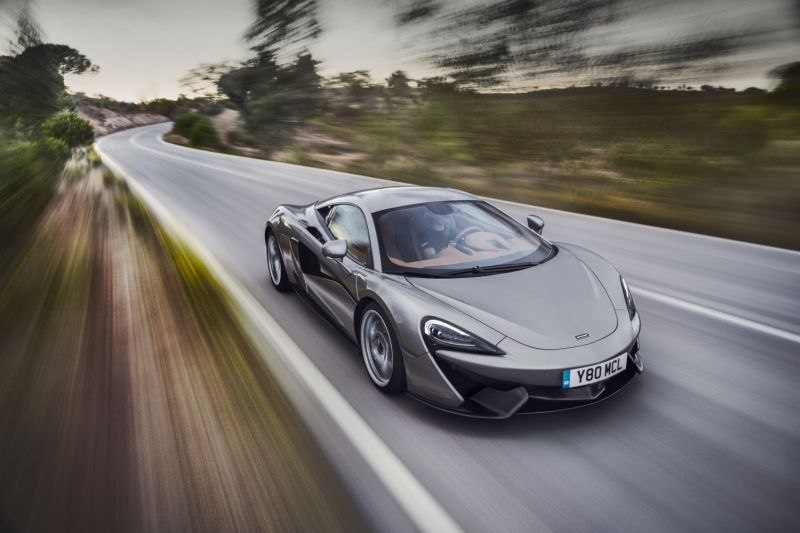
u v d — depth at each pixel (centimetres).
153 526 219
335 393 323
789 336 390
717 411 293
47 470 260
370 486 239
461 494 233
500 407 274
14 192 1006
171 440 279
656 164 1237
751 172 1092
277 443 273
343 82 2884
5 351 413
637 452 259
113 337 423
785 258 594
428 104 1825
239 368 358
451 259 345
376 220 378
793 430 274
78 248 732
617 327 296
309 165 2002
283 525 217
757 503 222
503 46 1586
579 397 281
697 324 418
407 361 296
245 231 814
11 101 1733
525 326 284
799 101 1190
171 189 1363
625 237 714
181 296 514
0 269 661
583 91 1427
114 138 5209
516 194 1138
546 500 228
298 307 475
